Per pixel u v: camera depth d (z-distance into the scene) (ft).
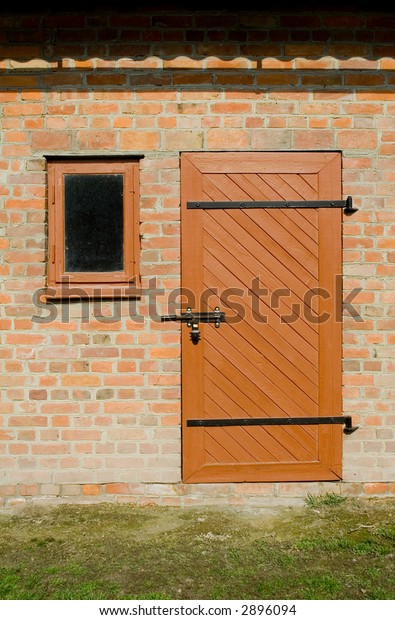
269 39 13.65
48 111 13.61
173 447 13.73
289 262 13.70
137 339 13.71
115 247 13.76
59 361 13.70
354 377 13.80
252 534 12.14
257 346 13.73
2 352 13.67
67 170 13.73
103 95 13.61
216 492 13.73
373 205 13.73
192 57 13.61
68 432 13.71
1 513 13.21
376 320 13.80
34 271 13.66
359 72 13.73
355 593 10.02
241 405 13.74
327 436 13.78
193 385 13.69
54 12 13.61
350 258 13.73
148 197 13.62
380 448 13.84
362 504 13.46
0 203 13.62
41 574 10.62
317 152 13.71
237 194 13.67
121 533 12.23
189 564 10.94
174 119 13.62
